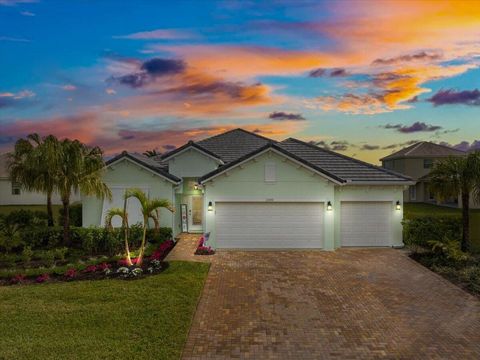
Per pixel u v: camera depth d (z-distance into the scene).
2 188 38.19
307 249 17.66
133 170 19.64
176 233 21.23
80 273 13.14
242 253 16.94
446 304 10.43
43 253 15.66
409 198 42.66
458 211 32.44
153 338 8.03
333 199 17.58
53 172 16.98
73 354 7.30
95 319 8.99
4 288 11.59
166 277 12.45
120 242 16.83
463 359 7.40
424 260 14.95
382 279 12.79
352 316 9.57
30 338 8.00
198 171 21.62
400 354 7.60
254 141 25.75
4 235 17.03
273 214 17.70
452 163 16.38
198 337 8.34
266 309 10.02
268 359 7.41
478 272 12.91
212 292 11.41
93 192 17.72
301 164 17.23
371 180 17.75
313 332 8.62
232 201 17.56
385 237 18.16
